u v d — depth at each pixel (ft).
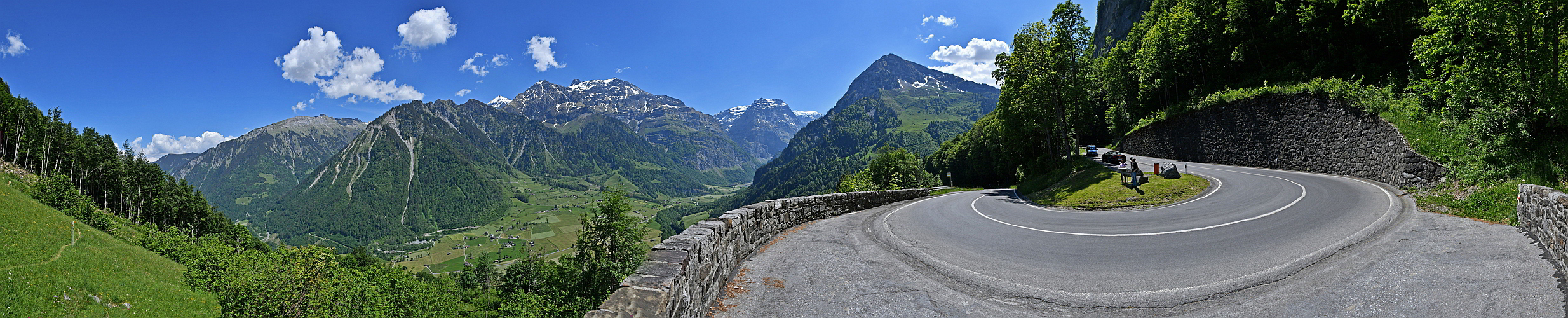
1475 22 47.14
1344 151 83.87
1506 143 48.65
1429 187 57.36
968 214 64.03
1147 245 35.47
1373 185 65.41
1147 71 206.69
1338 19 132.57
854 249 36.91
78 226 158.30
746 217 35.01
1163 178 85.15
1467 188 50.26
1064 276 27.89
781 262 32.78
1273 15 158.92
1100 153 199.72
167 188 352.90
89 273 106.93
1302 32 144.97
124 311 94.17
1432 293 20.51
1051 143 163.94
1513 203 36.09
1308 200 53.83
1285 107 104.22
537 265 187.73
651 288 15.60
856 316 22.13
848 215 63.46
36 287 88.58
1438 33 52.37
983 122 306.96
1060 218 56.65
